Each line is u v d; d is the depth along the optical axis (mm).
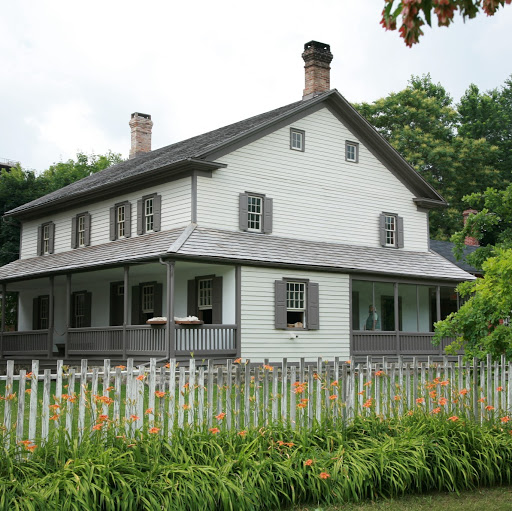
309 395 8664
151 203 24562
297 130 25484
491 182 49188
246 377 8227
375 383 9203
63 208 29250
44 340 25734
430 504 7727
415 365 9664
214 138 26344
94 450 6926
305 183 25531
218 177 23078
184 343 20484
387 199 28359
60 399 7137
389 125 49875
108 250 24797
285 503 7379
